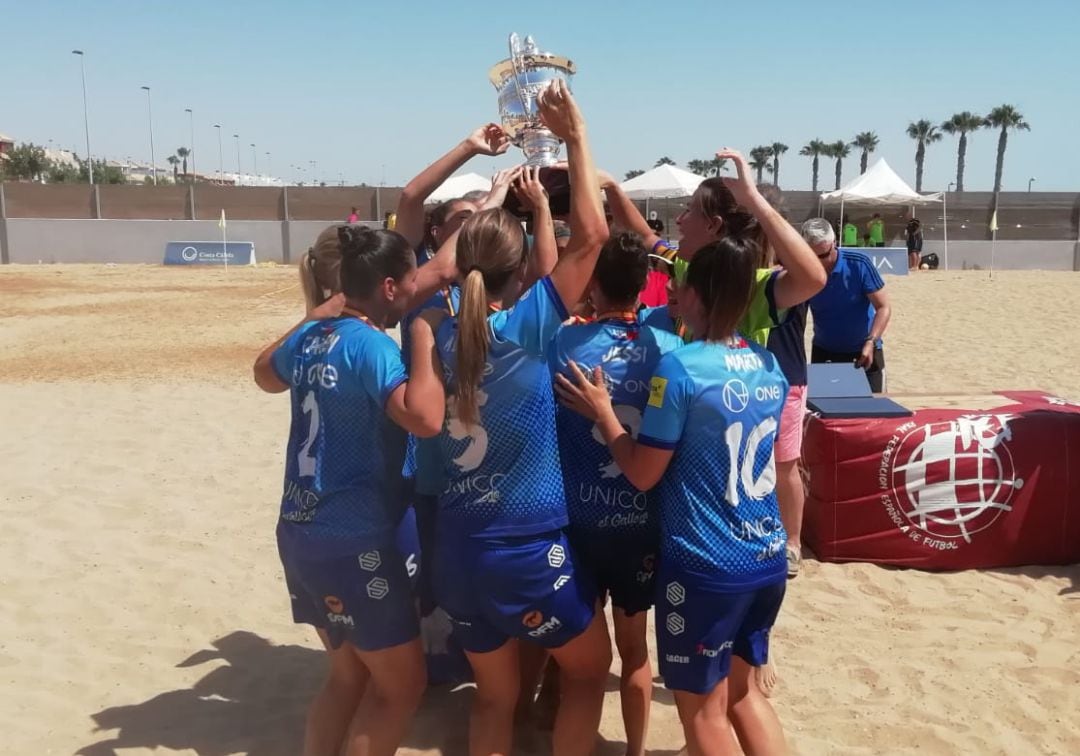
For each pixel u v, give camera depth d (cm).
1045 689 417
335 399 299
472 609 302
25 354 1343
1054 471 539
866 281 611
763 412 297
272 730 396
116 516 661
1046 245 3394
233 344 1432
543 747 372
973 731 384
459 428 294
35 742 386
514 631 301
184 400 1035
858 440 546
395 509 315
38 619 502
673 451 289
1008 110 6950
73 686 433
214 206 3562
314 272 338
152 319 1738
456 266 306
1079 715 397
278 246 3544
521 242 297
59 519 652
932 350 1363
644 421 290
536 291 291
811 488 567
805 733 385
